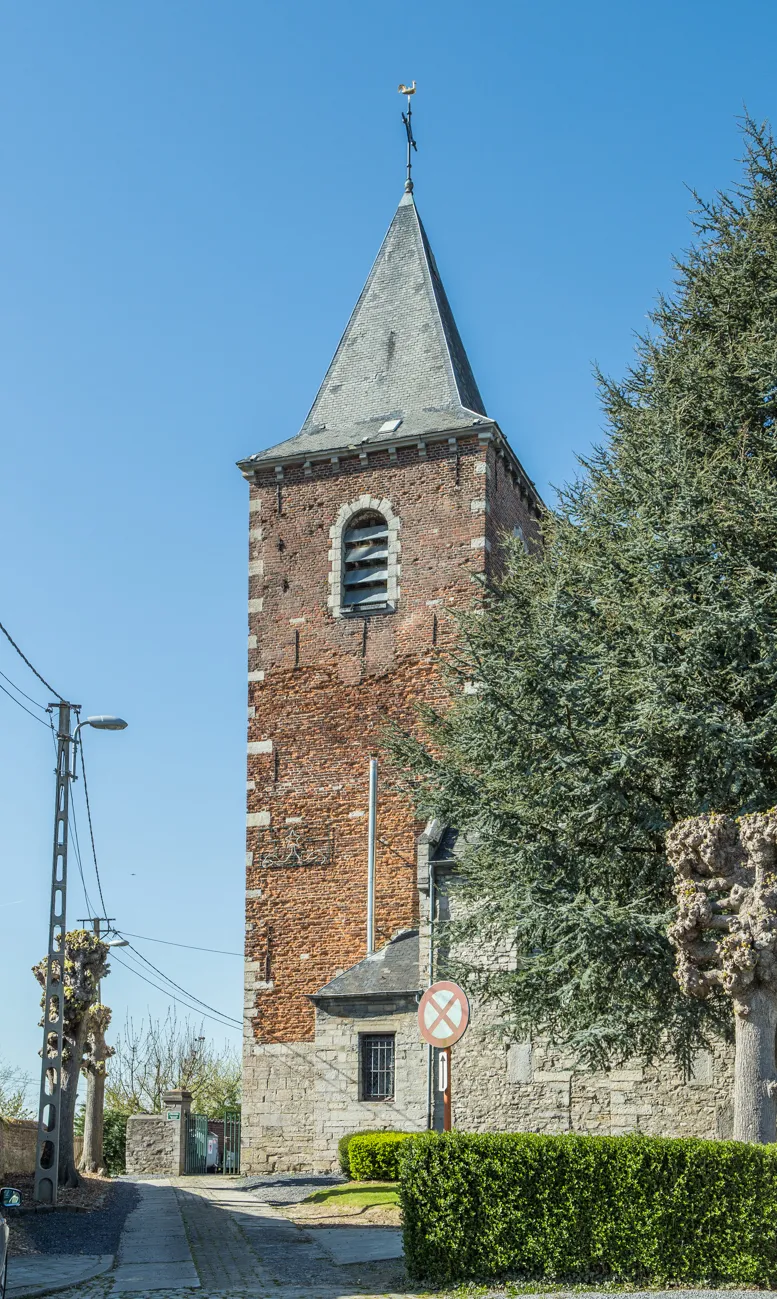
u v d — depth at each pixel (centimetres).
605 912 1577
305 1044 2809
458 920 1847
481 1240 1141
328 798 2927
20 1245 1538
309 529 3109
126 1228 1714
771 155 2042
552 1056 2131
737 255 2000
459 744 1864
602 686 1702
